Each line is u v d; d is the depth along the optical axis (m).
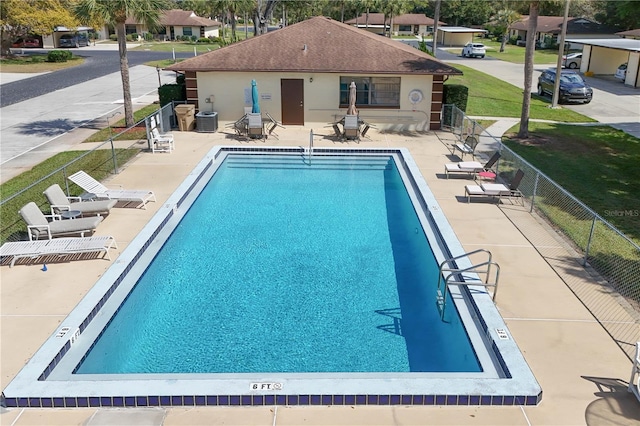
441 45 83.75
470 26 104.19
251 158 21.44
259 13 50.12
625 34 53.03
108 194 14.98
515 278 11.29
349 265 12.75
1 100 34.47
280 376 8.23
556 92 32.47
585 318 9.87
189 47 76.12
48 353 8.55
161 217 14.23
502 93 37.56
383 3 73.38
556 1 22.02
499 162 19.78
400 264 12.80
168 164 19.17
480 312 9.84
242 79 24.14
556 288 10.91
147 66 52.91
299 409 7.65
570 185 17.88
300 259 13.04
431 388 7.79
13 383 7.86
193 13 92.38
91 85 41.12
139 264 12.08
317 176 19.59
